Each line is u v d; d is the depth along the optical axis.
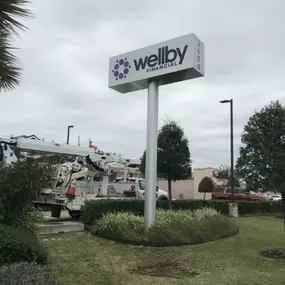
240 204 20.36
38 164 7.15
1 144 15.33
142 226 10.23
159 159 17.48
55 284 4.53
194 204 17.59
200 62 10.47
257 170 20.42
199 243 9.91
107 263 7.52
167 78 10.93
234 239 10.73
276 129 20.42
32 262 4.75
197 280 6.35
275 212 21.72
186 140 17.92
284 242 10.47
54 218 13.93
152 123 10.77
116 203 12.62
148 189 10.36
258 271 7.04
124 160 19.06
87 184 15.62
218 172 45.44
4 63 6.25
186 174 17.73
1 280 3.98
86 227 11.57
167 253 8.64
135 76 11.12
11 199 6.64
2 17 5.88
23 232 6.21
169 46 10.54
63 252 8.20
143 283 6.14
